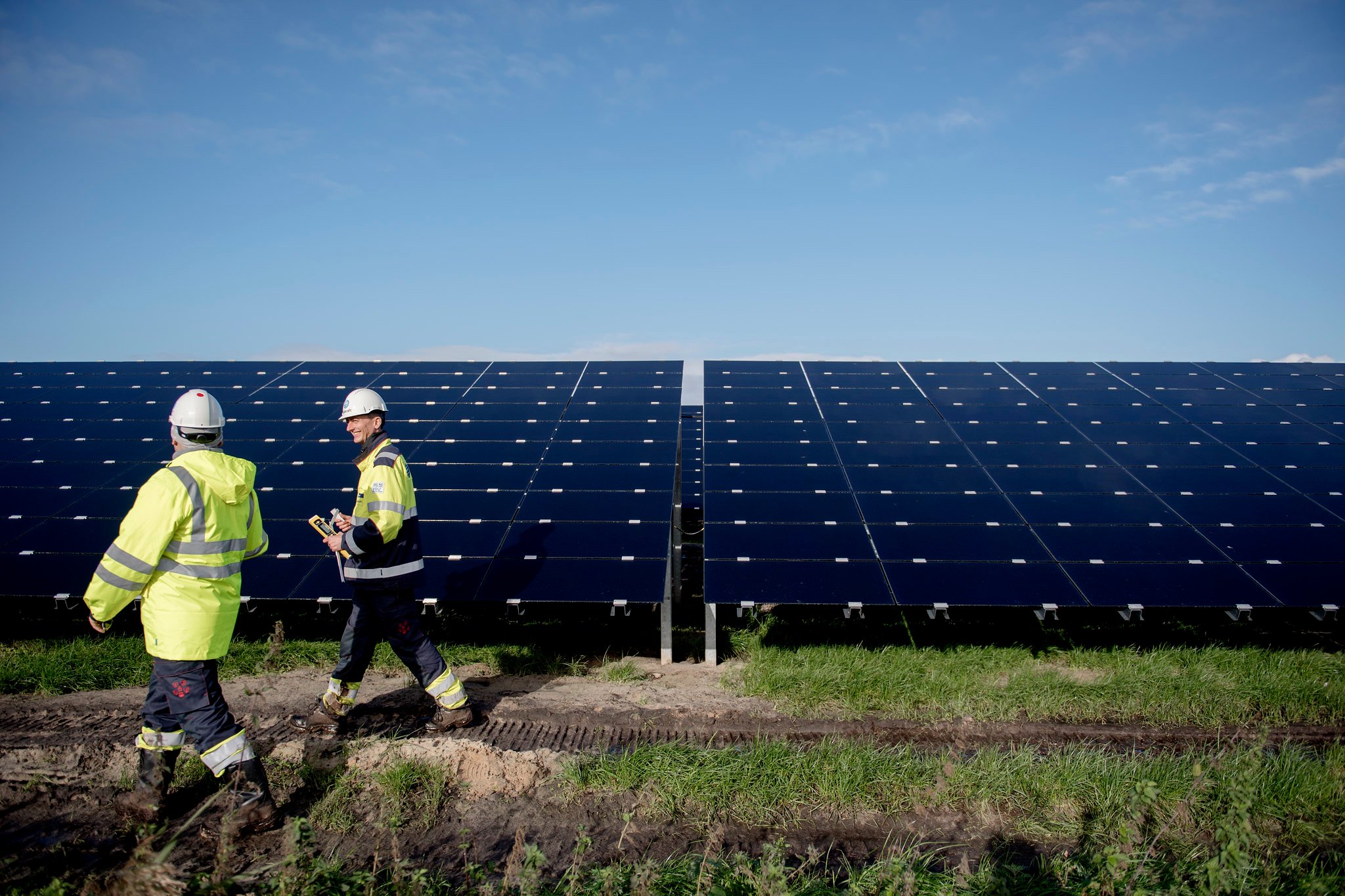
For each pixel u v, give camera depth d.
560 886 3.88
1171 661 7.42
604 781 5.16
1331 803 4.93
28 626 8.23
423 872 3.80
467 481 9.35
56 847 4.30
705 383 12.27
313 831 4.54
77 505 8.86
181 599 4.37
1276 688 6.66
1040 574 7.80
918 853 4.41
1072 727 6.28
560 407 11.23
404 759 5.25
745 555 8.10
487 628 8.53
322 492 9.09
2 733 5.59
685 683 7.23
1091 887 3.76
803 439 10.38
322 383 12.05
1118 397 11.73
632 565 7.91
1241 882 3.84
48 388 11.73
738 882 3.93
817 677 6.88
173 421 4.64
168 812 4.69
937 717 6.39
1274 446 10.18
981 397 11.77
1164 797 4.90
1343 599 7.48
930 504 8.95
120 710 6.09
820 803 5.03
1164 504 8.94
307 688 6.69
